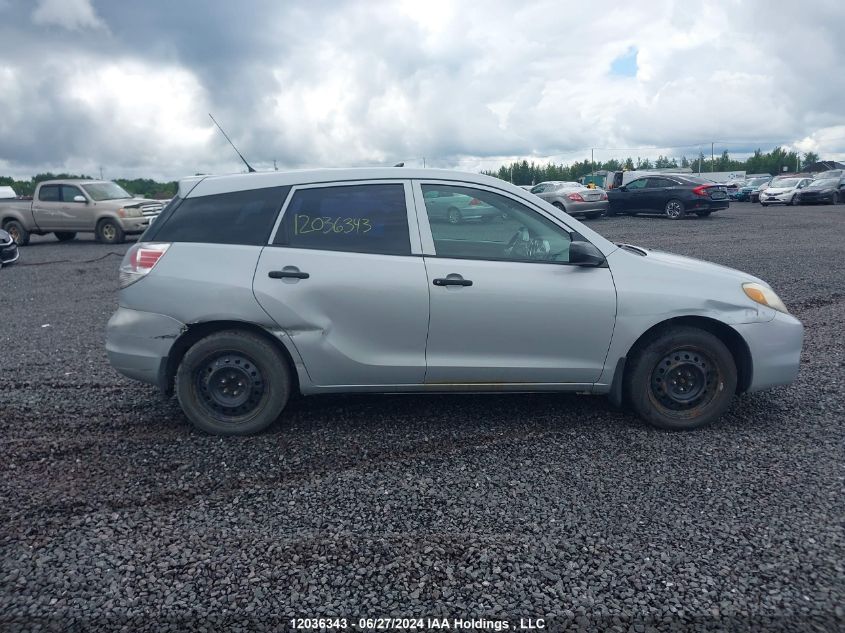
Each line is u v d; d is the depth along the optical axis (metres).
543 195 23.17
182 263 4.35
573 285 4.36
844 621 2.61
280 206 4.45
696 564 2.97
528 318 4.35
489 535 3.23
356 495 3.64
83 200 19.08
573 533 3.23
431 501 3.57
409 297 4.30
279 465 4.03
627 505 3.50
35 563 3.04
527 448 4.23
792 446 4.22
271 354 4.38
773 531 3.22
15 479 3.87
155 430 4.60
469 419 4.73
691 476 3.82
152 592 2.83
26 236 19.75
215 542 3.20
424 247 4.39
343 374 4.39
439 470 3.94
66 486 3.78
